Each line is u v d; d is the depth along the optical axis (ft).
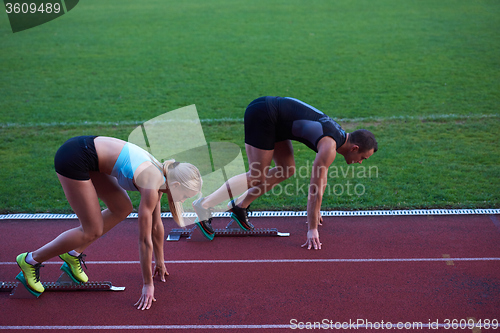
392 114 24.89
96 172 10.34
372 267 11.98
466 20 47.14
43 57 38.93
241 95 29.19
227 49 40.73
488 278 11.34
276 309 10.43
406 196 15.89
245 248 13.19
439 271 11.69
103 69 35.63
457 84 29.58
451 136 21.36
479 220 14.17
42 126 24.16
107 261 12.59
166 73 34.42
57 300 10.94
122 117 25.62
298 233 13.94
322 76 32.65
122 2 64.08
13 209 15.44
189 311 10.44
